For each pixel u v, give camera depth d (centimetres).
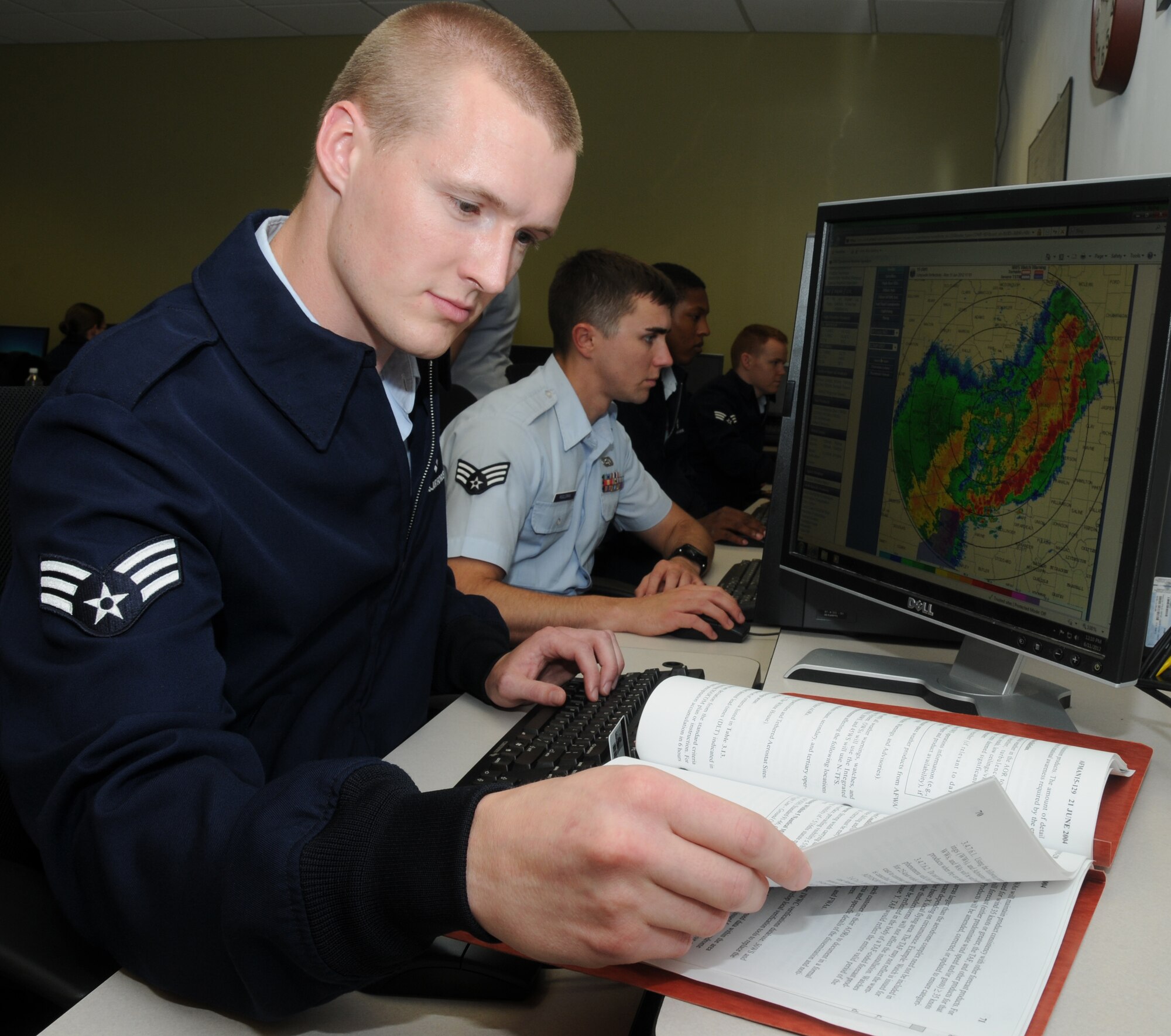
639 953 49
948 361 97
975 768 67
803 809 67
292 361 86
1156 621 98
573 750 85
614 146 585
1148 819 73
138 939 58
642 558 228
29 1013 80
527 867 49
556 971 69
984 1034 47
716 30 562
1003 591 90
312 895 53
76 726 64
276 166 642
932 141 545
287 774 59
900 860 54
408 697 107
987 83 535
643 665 119
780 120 563
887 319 106
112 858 59
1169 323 74
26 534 71
